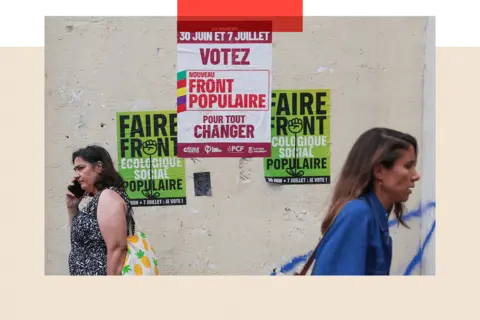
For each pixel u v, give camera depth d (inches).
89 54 193.0
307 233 194.7
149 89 193.3
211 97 193.3
